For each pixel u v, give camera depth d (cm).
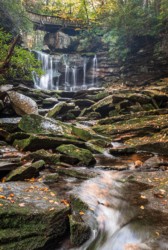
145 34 2208
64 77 2597
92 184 581
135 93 1551
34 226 374
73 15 2991
